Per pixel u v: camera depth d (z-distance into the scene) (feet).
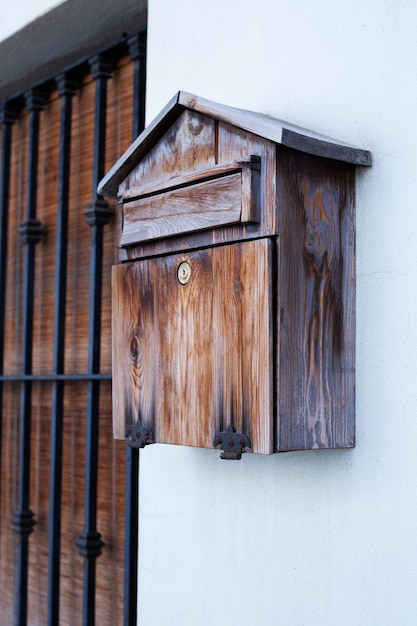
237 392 4.41
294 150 4.42
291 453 4.91
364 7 4.69
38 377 7.74
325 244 4.51
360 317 4.58
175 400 4.78
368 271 4.56
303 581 4.75
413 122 4.40
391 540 4.34
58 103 8.47
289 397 4.32
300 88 5.01
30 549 8.45
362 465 4.51
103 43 7.70
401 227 4.42
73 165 8.20
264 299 4.29
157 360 4.92
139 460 6.12
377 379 4.48
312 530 4.73
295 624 4.77
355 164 4.59
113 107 7.70
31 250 8.20
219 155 4.64
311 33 4.98
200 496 5.46
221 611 5.22
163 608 5.64
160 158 5.02
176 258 4.83
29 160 8.26
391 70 4.53
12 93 9.04
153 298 4.98
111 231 7.59
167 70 5.99
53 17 7.13
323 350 4.47
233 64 5.48
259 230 4.39
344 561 4.55
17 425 8.81
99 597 7.41
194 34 5.79
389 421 4.41
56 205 8.39
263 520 5.02
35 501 8.43
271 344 4.27
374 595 4.39
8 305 9.07
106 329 7.54
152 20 6.17
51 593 7.34
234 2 5.51
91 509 7.06
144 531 5.87
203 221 4.62
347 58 4.76
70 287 8.07
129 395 5.10
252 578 5.05
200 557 5.41
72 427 7.94
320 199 4.51
